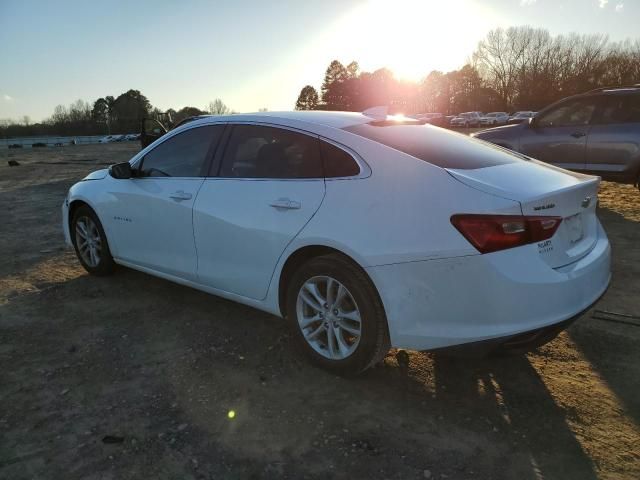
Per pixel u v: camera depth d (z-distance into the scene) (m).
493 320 2.56
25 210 8.97
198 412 2.81
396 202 2.77
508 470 2.37
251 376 3.17
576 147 7.88
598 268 2.92
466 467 2.39
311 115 3.53
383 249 2.75
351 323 3.01
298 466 2.40
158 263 4.15
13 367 3.31
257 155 3.48
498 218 2.52
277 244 3.21
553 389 3.01
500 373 3.19
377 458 2.45
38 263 5.53
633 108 7.41
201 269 3.77
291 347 3.53
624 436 2.59
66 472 2.37
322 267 3.00
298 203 3.11
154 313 4.13
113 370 3.26
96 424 2.71
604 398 2.91
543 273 2.58
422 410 2.82
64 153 31.45
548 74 79.31
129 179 4.32
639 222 6.91
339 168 3.06
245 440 2.58
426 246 2.64
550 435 2.61
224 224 3.49
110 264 4.80
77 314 4.13
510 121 59.12
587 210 3.10
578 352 3.43
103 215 4.54
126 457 2.46
